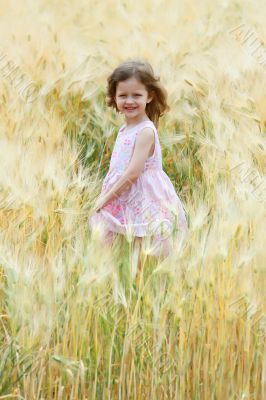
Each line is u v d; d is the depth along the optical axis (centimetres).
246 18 1059
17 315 364
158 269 381
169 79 735
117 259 412
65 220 429
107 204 492
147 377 372
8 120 590
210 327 377
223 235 394
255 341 381
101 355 376
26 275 370
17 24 898
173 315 379
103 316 374
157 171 512
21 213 435
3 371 362
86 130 696
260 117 668
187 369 374
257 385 383
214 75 735
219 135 590
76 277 379
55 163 482
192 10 1048
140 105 506
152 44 822
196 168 649
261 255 389
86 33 916
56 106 704
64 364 360
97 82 741
